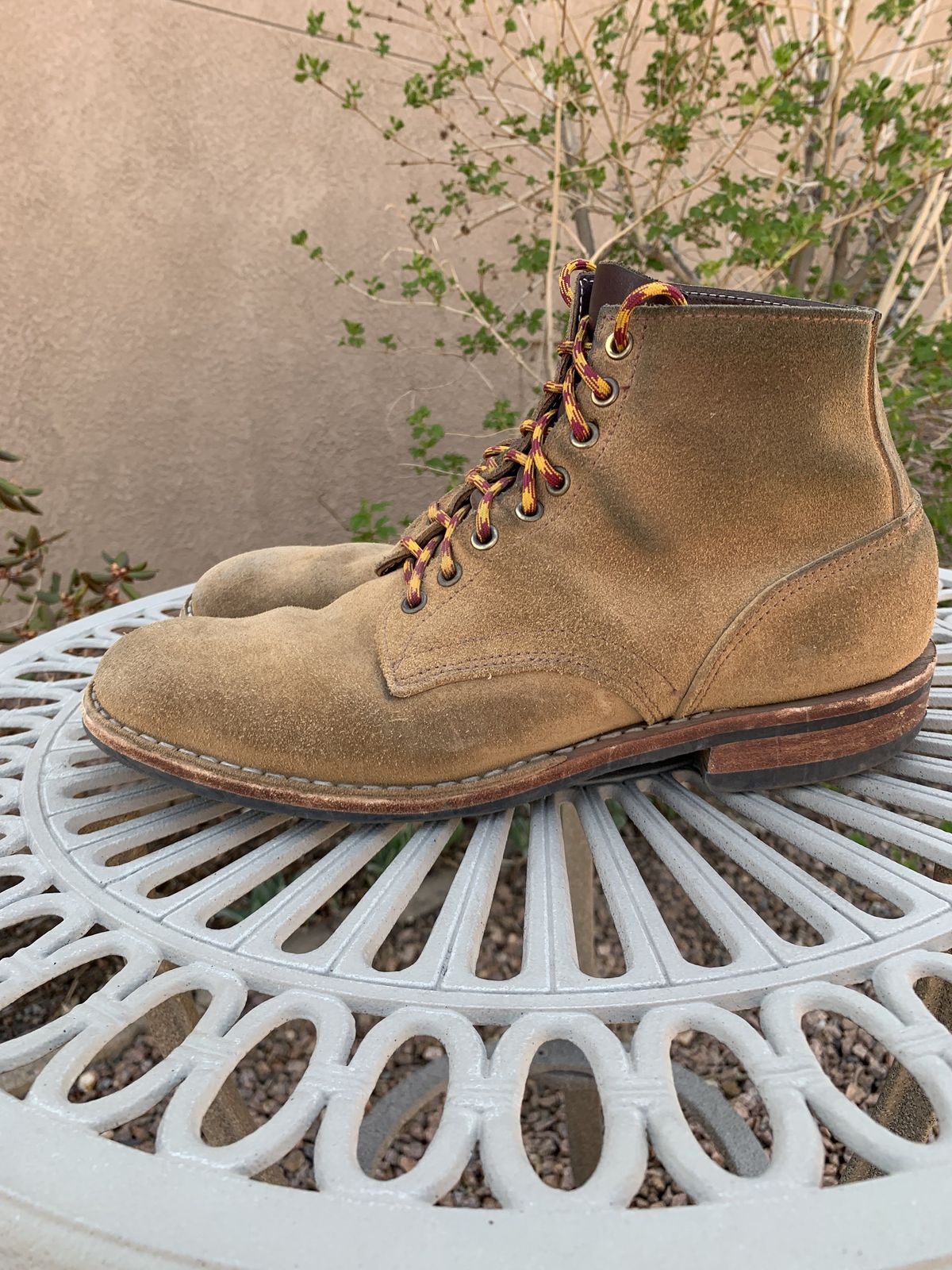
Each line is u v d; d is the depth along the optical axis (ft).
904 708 1.71
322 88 5.42
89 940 1.25
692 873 1.41
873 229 5.16
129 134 4.89
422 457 5.08
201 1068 1.01
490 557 1.60
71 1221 0.82
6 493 3.79
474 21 5.63
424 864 1.48
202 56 5.02
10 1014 3.76
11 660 2.44
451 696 1.55
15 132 4.57
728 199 4.06
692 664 1.61
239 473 5.74
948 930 1.21
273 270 5.55
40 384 4.92
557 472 1.60
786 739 1.67
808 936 4.13
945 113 4.04
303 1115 0.95
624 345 1.52
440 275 4.80
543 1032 1.07
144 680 1.56
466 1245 0.78
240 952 1.23
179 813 1.64
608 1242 0.78
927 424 5.09
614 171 5.81
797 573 1.59
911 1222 0.78
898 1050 0.99
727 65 5.87
